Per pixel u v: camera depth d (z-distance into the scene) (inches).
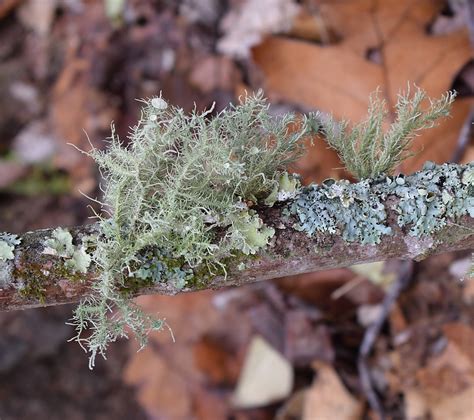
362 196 10.3
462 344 15.0
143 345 10.3
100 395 20.4
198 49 19.9
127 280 10.2
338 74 15.8
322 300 16.8
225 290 17.8
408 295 15.8
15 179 21.6
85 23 21.8
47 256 10.2
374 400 15.6
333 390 16.1
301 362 16.8
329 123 10.7
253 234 10.2
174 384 18.5
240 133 10.4
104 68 21.0
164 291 10.4
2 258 10.2
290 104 17.0
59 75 22.0
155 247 10.2
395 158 10.6
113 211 10.1
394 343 15.8
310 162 15.4
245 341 17.8
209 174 10.0
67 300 10.4
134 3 21.0
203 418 18.1
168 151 10.1
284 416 17.1
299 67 15.9
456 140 15.0
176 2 20.6
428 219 10.3
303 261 10.3
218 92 19.3
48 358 20.8
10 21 23.0
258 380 17.4
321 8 16.5
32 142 21.8
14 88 22.3
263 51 16.1
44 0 22.6
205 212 10.2
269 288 17.2
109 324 10.1
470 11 15.5
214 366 18.2
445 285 15.5
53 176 21.5
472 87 15.3
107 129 20.7
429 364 15.3
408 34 15.8
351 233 10.3
